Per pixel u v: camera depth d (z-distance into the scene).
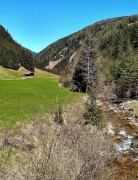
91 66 76.94
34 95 50.62
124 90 90.12
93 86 54.19
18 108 33.31
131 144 29.84
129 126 39.50
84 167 11.16
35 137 20.56
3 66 166.75
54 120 28.02
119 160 24.08
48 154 10.14
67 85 79.56
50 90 62.88
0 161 17.11
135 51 166.12
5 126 23.47
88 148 11.70
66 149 10.85
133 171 21.91
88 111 30.19
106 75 99.06
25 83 74.88
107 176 13.12
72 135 11.57
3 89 56.47
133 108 59.44
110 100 68.50
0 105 35.00
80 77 74.25
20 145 19.41
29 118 27.80
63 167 10.25
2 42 199.25
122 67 101.06
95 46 82.00
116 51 186.75
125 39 196.62
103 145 13.29
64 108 32.72
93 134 12.99
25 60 194.50
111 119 41.94
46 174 9.79
